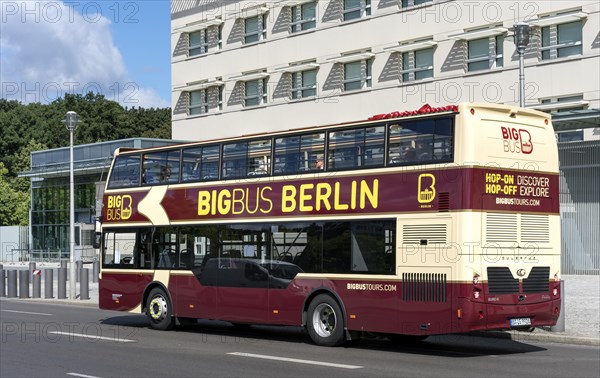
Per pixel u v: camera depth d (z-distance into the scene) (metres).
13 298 30.97
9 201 79.94
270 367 12.53
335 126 15.44
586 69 34.34
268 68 48.47
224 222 17.41
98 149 53.72
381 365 12.73
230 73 50.88
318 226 15.47
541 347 15.29
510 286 13.70
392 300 14.09
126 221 19.98
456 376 11.46
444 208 13.51
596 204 32.31
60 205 59.06
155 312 18.97
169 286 18.64
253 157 17.00
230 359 13.54
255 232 16.70
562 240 33.22
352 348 15.22
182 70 54.16
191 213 18.25
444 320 13.35
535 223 14.21
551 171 14.62
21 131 91.38
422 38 40.38
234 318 17.00
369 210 14.62
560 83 35.22
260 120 49.00
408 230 13.96
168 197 18.89
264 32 49.03
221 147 17.72
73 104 92.38
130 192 20.03
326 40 45.12
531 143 14.32
